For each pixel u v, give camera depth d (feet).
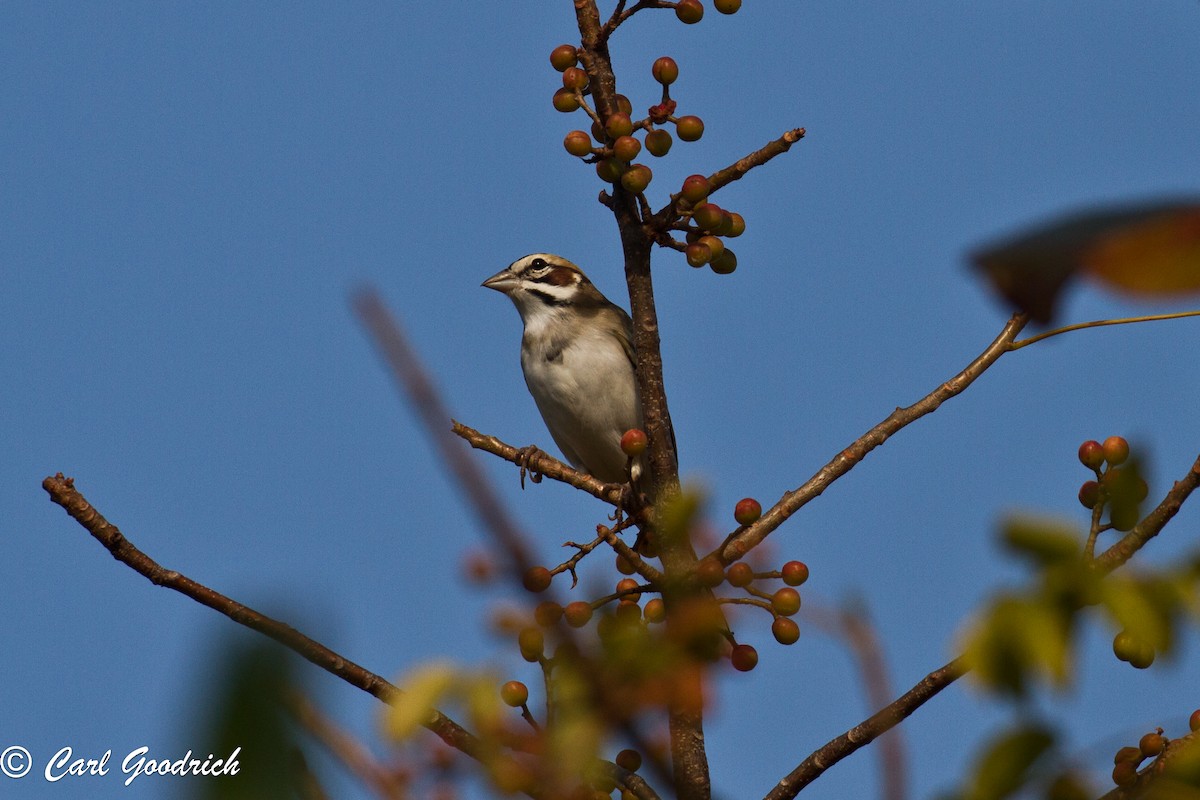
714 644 10.49
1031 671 8.11
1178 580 8.38
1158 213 5.19
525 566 10.31
